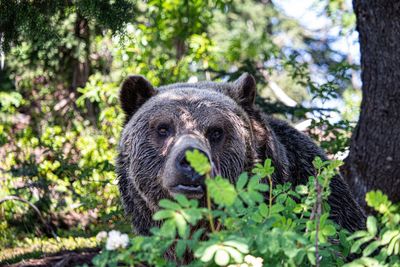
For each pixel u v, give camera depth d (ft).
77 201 51.13
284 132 32.01
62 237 48.96
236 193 19.61
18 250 44.73
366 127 39.45
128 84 29.96
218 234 19.95
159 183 27.63
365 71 39.42
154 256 20.06
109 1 36.88
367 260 21.06
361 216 32.55
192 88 29.37
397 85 38.29
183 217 19.65
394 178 38.83
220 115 27.66
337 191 31.40
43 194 52.49
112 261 20.35
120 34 37.99
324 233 21.68
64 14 39.99
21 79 69.10
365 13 38.73
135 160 28.37
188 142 25.45
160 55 69.26
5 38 38.27
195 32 72.95
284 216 23.68
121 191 30.22
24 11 37.04
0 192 53.16
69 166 50.60
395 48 38.09
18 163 56.34
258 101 51.60
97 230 47.78
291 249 20.44
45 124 68.08
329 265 23.34
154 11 72.84
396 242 21.06
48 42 39.75
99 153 55.26
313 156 32.04
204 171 19.65
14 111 68.69
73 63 68.03
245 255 21.33
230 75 57.11
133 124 28.91
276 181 29.32
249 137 28.78
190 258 28.37
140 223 29.68
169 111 27.61
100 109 67.26
